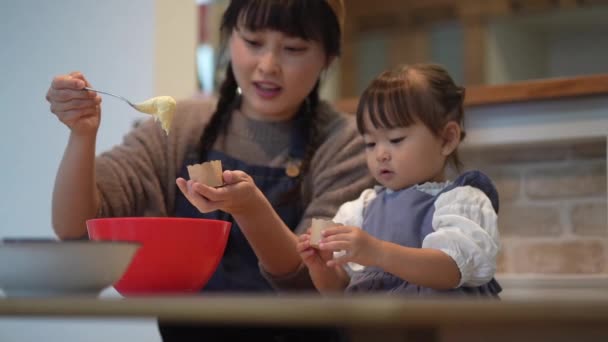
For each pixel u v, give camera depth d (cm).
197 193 104
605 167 174
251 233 116
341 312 55
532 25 442
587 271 175
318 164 140
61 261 79
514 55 442
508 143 170
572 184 178
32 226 207
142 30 201
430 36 421
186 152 144
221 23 140
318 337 112
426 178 124
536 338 63
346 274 123
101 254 81
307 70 134
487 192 121
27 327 204
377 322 55
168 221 101
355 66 434
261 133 143
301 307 56
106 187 131
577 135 162
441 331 65
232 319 57
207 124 144
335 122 146
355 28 433
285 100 136
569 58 466
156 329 193
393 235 120
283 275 123
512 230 184
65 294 82
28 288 81
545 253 180
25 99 210
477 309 55
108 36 204
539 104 166
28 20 212
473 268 109
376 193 132
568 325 59
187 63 209
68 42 208
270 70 131
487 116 171
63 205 119
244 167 138
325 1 134
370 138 126
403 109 120
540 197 181
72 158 117
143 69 201
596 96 160
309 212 133
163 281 102
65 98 111
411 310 55
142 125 146
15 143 211
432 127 122
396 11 418
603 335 61
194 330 122
